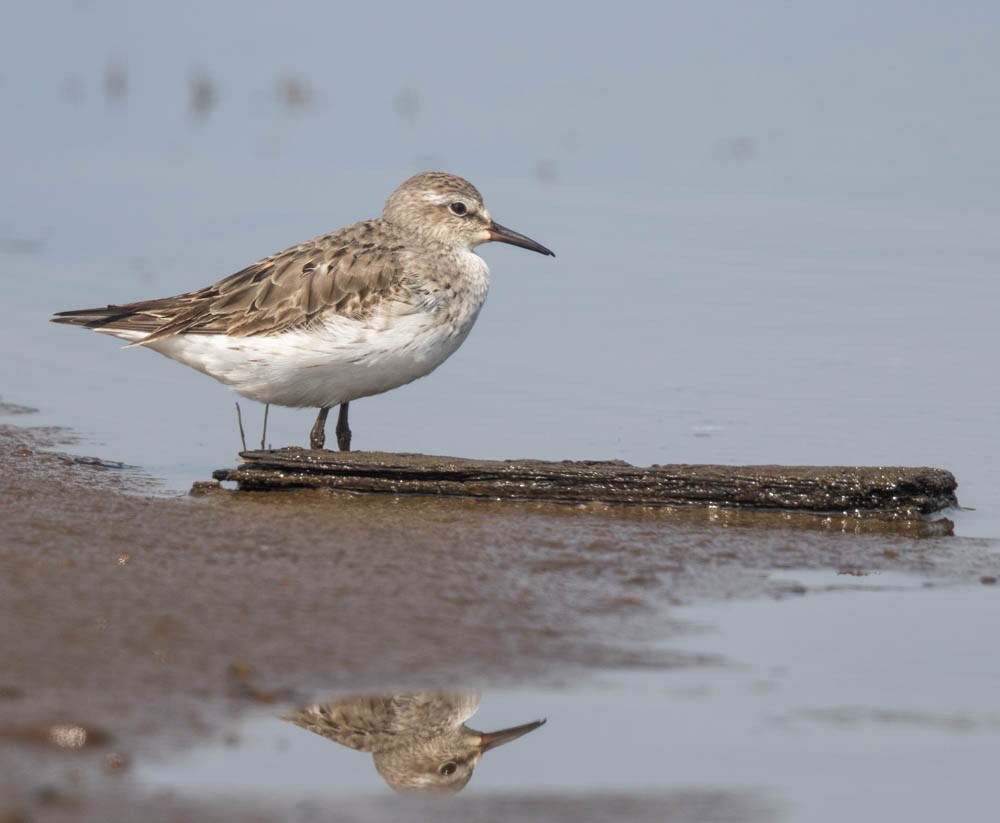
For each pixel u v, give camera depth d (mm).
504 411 15977
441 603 9977
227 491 12852
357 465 12844
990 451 14703
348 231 14078
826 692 8938
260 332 13273
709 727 8422
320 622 9484
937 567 11367
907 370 17203
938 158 26391
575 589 10477
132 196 23812
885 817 7430
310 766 7734
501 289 20266
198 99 30188
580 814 7414
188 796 7316
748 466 12852
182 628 9211
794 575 11094
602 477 12680
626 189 24781
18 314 18750
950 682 9109
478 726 8352
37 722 7805
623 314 19281
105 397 16375
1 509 11602
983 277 20531
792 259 21422
